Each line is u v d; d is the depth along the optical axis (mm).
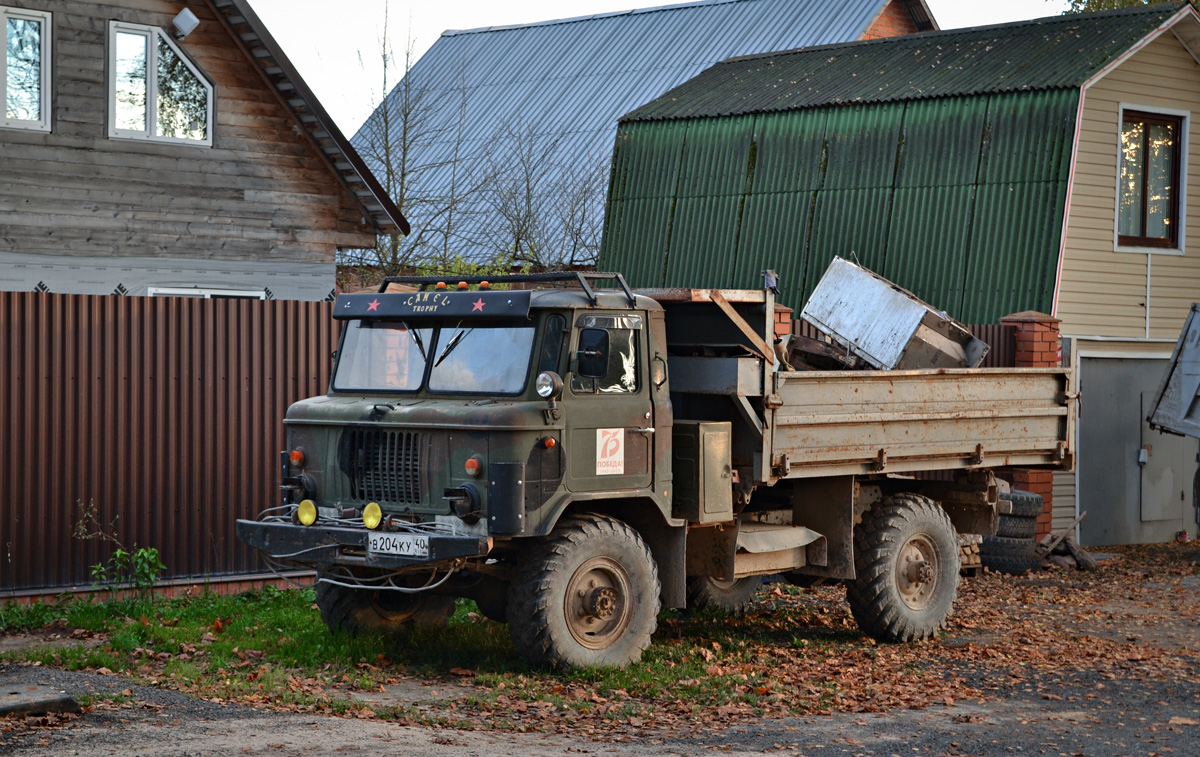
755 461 9633
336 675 8609
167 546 11461
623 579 8969
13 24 15578
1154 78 18047
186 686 8031
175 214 16766
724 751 6922
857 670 9453
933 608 10984
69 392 10938
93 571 10883
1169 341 18203
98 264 16156
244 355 11852
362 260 25188
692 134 20516
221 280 17156
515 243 25812
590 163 27422
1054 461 11906
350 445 8984
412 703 7883
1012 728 7711
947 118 18031
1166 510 18203
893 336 12570
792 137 19453
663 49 31656
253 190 17422
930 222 17703
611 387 8930
